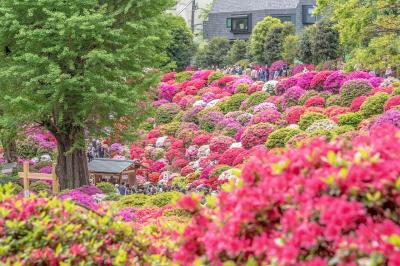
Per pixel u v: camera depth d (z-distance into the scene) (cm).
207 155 3438
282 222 529
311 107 3516
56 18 2231
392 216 522
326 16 5206
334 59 5166
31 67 2305
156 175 3344
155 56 2594
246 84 4403
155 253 785
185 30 6350
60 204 774
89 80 2270
